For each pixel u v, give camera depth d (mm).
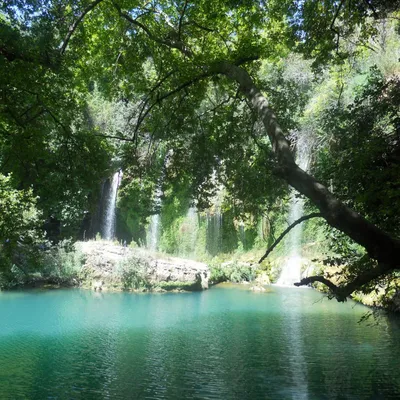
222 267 29406
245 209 10938
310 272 25406
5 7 8461
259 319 16984
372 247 4820
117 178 34531
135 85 12641
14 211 12250
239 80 7504
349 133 9969
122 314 18141
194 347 13047
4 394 9320
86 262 25688
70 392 9438
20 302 20562
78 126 11320
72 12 10398
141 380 10172
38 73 9398
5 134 10500
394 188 7527
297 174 5465
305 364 11172
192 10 11875
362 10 9852
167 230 35688
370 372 10422
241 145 11664
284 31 12023
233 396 9125
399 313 15383
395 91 9609
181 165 11281
